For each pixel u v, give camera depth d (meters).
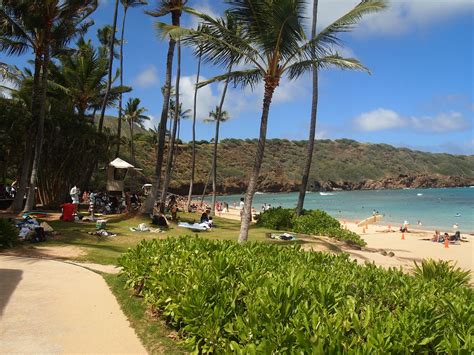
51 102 25.39
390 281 5.56
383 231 32.03
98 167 40.38
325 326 3.46
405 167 181.38
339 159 172.75
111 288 7.57
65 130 24.80
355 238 19.47
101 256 11.29
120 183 28.08
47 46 19.14
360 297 4.75
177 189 97.75
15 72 22.72
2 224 11.50
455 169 194.00
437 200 82.12
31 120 20.97
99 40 38.75
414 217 47.53
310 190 143.50
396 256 17.92
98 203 25.44
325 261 7.10
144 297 6.62
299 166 152.50
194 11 12.71
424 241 25.45
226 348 4.21
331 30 13.14
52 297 6.92
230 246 7.75
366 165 172.75
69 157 25.42
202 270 5.45
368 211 56.72
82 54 29.64
